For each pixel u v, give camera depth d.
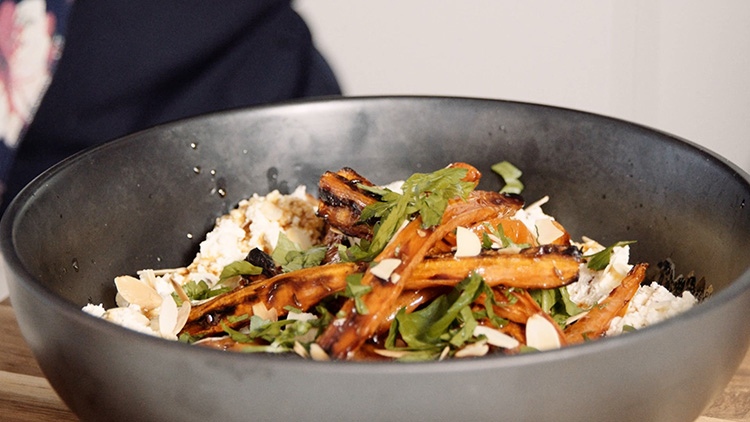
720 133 1.28
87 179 0.57
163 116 0.96
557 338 0.48
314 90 1.05
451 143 0.67
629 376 0.42
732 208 0.54
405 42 1.34
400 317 0.48
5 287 0.69
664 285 0.59
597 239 0.64
